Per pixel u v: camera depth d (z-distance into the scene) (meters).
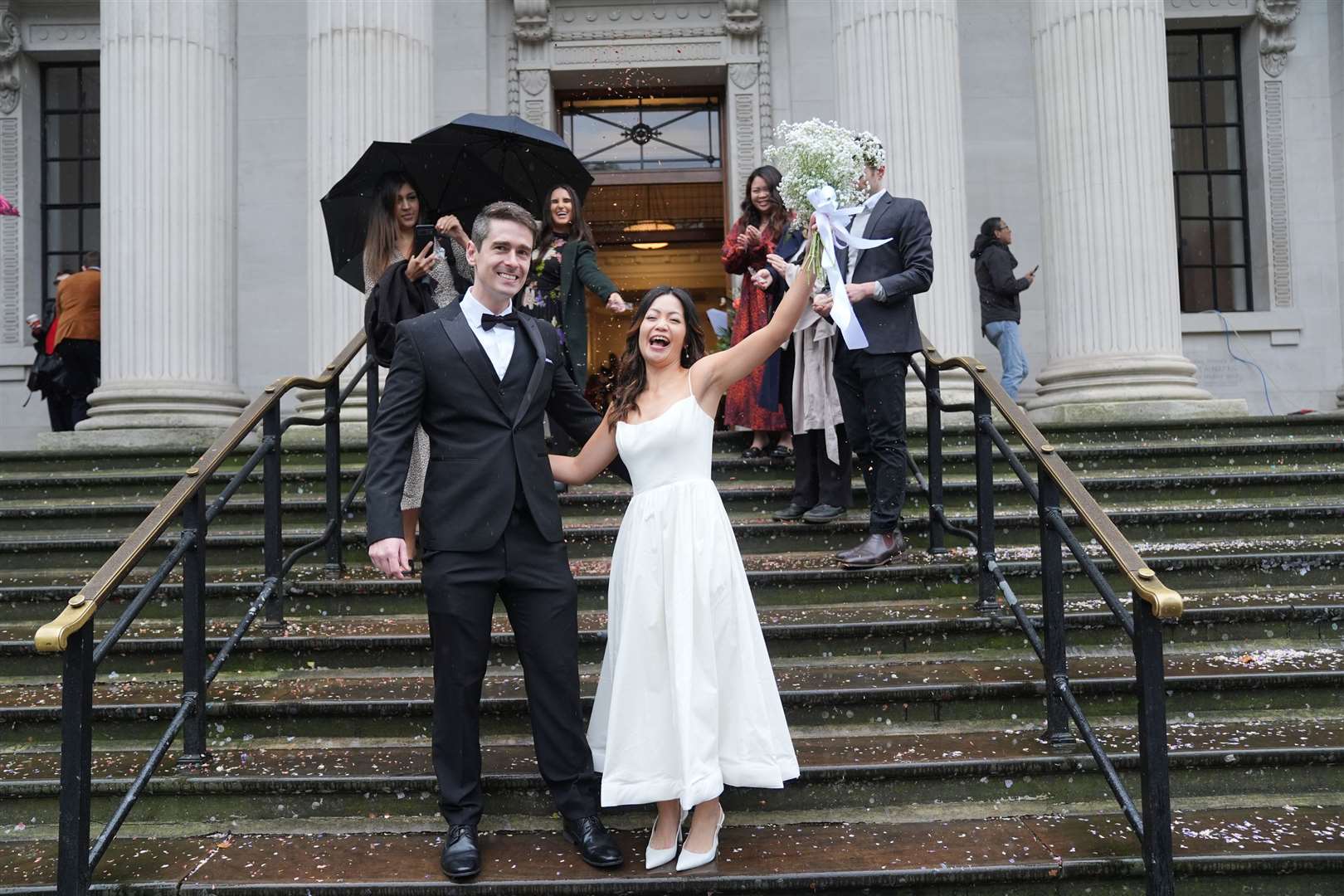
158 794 3.55
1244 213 11.11
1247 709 4.03
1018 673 4.17
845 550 5.47
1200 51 11.19
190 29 8.35
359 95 7.93
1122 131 7.76
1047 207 8.12
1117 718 3.98
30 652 4.55
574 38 10.40
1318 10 10.85
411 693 4.12
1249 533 5.54
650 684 3.04
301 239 10.84
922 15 7.82
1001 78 10.89
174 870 3.15
